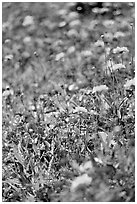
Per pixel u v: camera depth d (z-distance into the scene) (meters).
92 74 4.82
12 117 4.34
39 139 3.84
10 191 3.54
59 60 5.36
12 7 7.73
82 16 6.93
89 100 4.11
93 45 5.58
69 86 4.64
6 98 4.71
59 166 3.49
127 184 2.91
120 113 3.77
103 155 3.09
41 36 6.74
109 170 2.83
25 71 5.81
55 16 7.24
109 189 2.83
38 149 3.71
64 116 3.97
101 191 2.65
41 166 3.54
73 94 4.49
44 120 4.10
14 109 4.56
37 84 5.13
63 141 3.70
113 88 4.09
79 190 2.66
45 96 4.59
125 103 3.83
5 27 6.96
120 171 2.90
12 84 5.42
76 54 5.65
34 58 6.05
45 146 3.74
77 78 5.00
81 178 2.62
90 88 4.42
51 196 3.12
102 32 5.82
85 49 5.68
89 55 5.11
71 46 5.89
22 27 7.05
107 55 4.86
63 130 3.75
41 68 5.63
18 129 4.08
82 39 5.97
